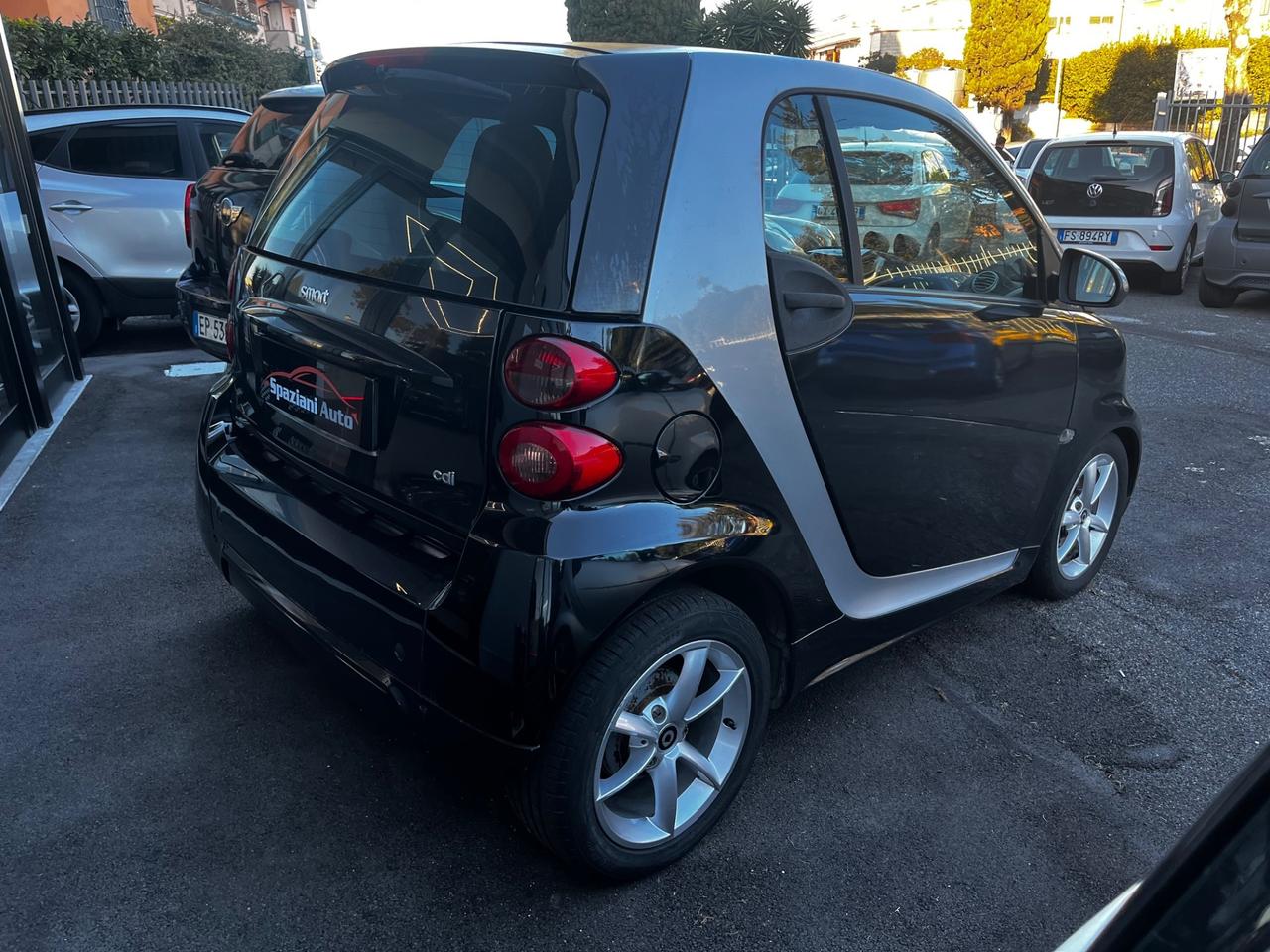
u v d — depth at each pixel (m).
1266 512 4.86
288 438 2.63
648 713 2.23
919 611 2.99
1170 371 7.50
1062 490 3.55
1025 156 14.21
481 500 2.08
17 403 5.25
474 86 2.27
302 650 2.51
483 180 2.17
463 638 2.03
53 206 6.85
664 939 2.19
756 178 2.31
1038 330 3.19
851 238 2.61
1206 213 12.05
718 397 2.20
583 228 2.02
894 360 2.62
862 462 2.59
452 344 2.09
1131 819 2.64
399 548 2.22
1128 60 37.03
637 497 2.09
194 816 2.49
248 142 5.27
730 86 2.30
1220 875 0.86
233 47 20.59
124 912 2.19
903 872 2.42
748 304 2.25
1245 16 16.94
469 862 2.38
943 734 2.99
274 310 2.62
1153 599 3.93
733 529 2.25
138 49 15.15
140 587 3.69
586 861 2.22
